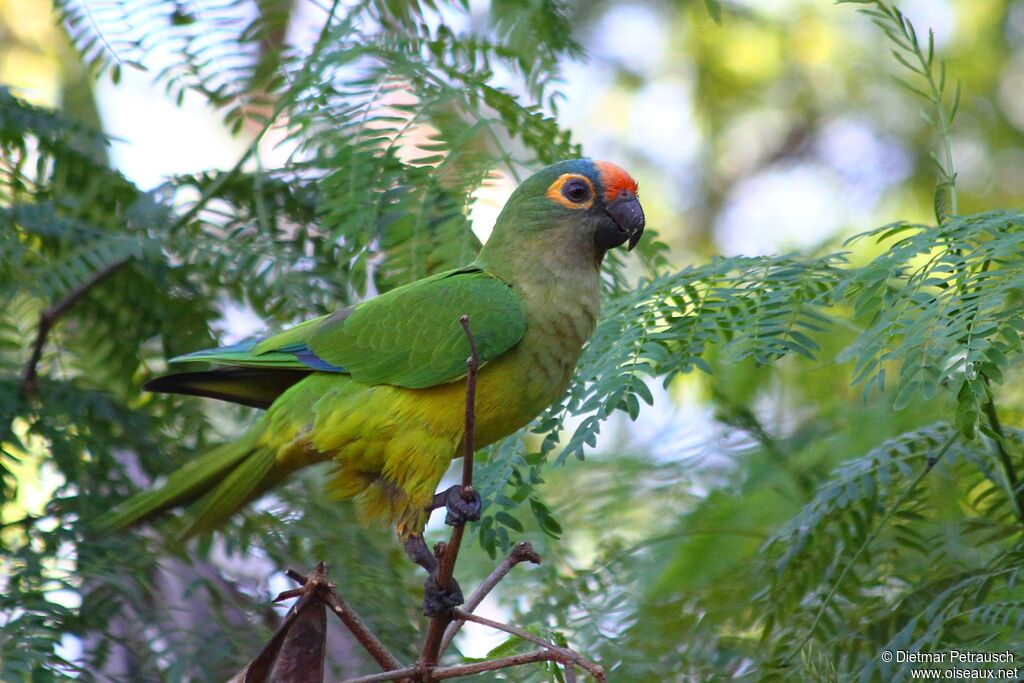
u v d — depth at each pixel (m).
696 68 16.02
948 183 7.35
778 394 10.85
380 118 8.40
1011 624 6.66
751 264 7.84
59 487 7.93
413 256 8.23
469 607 5.73
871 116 15.70
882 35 15.49
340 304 9.04
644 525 10.08
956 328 6.01
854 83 15.73
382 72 8.73
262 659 5.47
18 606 7.11
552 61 9.42
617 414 11.12
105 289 8.96
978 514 7.96
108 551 7.65
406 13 9.30
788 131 16.16
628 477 10.30
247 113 9.41
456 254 8.25
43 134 9.09
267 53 9.66
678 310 7.78
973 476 8.00
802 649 7.29
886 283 6.76
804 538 7.43
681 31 15.88
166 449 8.63
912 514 7.52
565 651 5.45
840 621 7.49
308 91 8.72
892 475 7.55
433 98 8.59
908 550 7.77
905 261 6.74
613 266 9.24
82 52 9.33
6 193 9.27
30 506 9.08
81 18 9.16
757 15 15.74
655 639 8.30
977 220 6.89
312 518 8.63
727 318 7.47
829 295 7.31
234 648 7.59
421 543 7.78
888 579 7.66
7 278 8.33
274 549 8.41
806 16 15.68
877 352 6.36
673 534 8.98
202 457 7.69
